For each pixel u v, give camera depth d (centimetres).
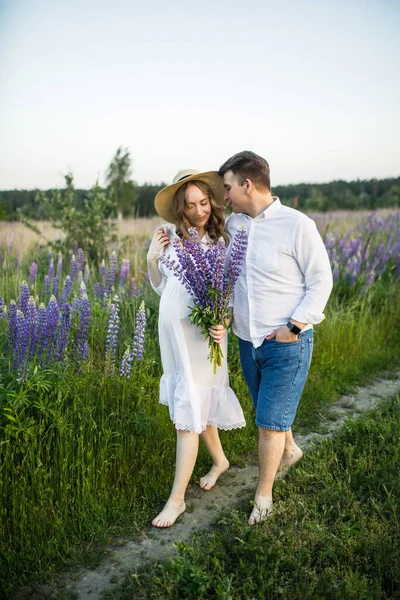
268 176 323
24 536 296
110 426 370
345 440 422
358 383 573
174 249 348
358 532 298
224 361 347
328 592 261
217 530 323
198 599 257
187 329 330
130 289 620
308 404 509
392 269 855
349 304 726
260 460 330
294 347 316
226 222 353
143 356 462
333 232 1120
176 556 278
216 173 335
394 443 404
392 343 682
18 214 1000
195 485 374
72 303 496
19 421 315
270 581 261
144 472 361
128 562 297
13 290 597
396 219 1128
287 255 316
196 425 320
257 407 329
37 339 381
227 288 317
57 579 284
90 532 313
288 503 334
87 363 394
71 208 862
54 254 812
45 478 314
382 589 270
